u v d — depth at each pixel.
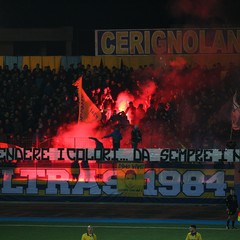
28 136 112.50
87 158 106.06
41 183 107.12
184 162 103.62
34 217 92.75
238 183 101.56
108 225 85.88
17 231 81.62
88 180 106.38
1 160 107.62
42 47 148.25
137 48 131.00
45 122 116.88
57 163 106.88
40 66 135.25
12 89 124.56
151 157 104.62
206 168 103.00
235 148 103.56
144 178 104.94
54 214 95.50
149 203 104.75
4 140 109.44
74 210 99.25
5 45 148.12
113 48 131.50
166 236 78.06
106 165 106.06
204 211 97.75
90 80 125.94
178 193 103.88
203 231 81.25
